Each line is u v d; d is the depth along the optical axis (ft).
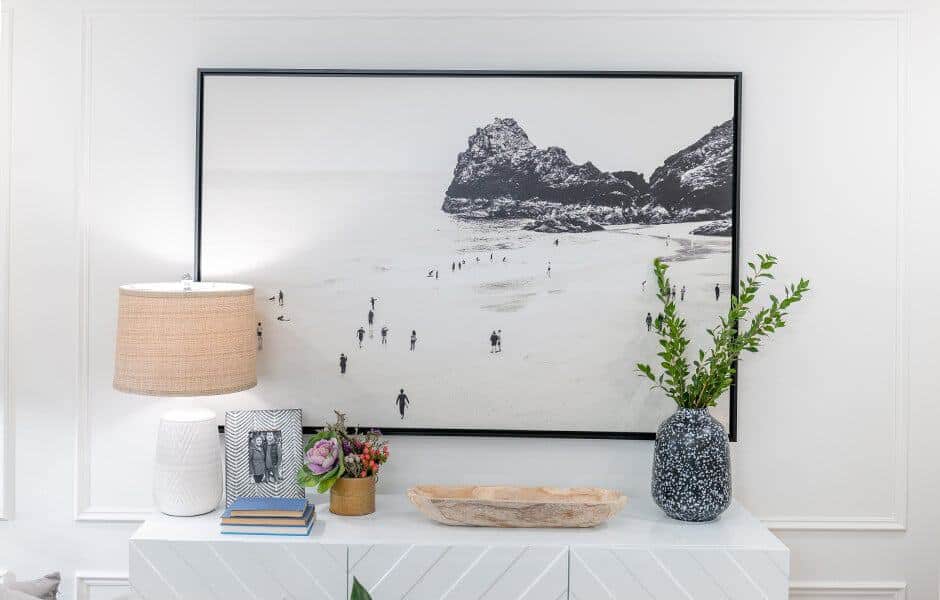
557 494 7.21
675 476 6.72
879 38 7.41
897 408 7.48
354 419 7.52
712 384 6.84
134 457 7.57
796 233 7.46
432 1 7.47
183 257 7.55
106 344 7.55
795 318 7.48
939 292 7.47
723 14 7.41
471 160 7.42
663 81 7.37
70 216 7.54
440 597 6.26
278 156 7.43
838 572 7.54
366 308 7.48
